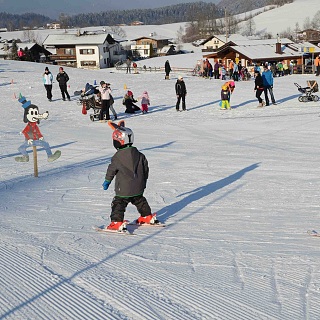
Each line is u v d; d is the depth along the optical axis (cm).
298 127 1814
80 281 493
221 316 412
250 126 1908
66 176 1166
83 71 4503
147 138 1742
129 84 3491
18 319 402
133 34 18112
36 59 8506
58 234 688
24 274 513
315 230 696
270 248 612
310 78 3691
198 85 3378
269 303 441
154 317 409
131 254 591
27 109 1173
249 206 849
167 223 751
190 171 1172
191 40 15488
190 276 514
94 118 2258
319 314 417
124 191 700
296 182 1027
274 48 5919
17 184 1094
